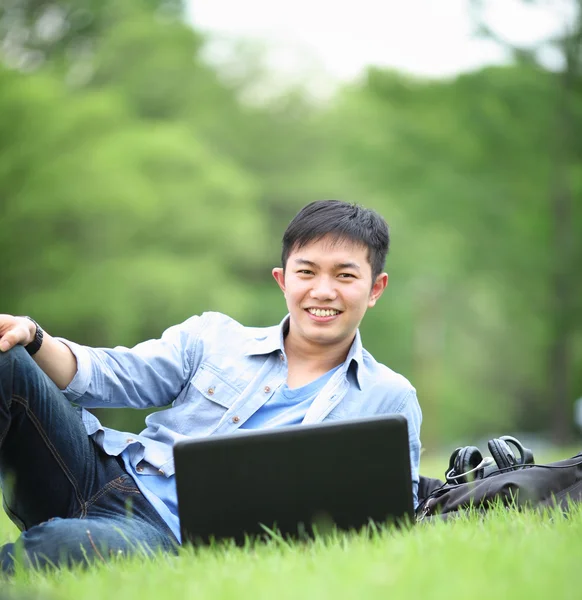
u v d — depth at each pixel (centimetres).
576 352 4538
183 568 429
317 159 5512
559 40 3919
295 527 492
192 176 4653
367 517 494
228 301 4500
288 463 494
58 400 548
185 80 5228
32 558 491
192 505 490
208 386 598
